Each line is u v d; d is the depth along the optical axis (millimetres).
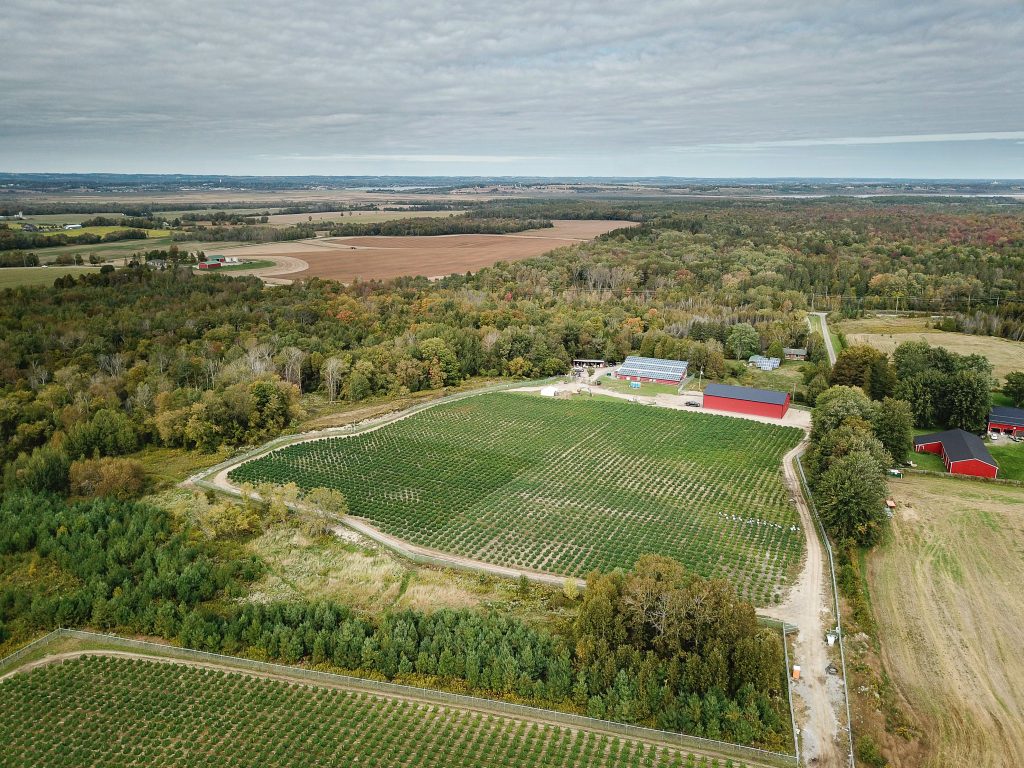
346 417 152500
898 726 63781
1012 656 73062
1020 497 108625
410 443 136250
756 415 151875
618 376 181875
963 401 133125
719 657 65812
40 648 79188
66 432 130000
